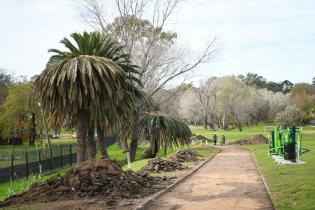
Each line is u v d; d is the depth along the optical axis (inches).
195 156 1256.8
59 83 781.9
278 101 5017.2
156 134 1464.1
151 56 1486.2
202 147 1908.2
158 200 516.1
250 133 3341.5
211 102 4296.3
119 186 542.0
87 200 493.4
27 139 2938.0
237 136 2955.2
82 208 452.1
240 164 1015.0
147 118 1464.1
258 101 4648.1
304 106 4753.9
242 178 725.3
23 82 2625.5
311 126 4333.2
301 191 509.0
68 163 1397.6
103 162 580.7
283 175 675.4
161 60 1503.4
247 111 4192.9
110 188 535.2
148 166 847.7
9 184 959.0
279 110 4985.2
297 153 893.2
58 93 797.2
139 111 1339.8
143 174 690.8
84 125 832.3
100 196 515.8
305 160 900.0
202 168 922.1
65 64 783.7
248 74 7066.9
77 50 866.8
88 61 786.8
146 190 572.1
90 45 867.4
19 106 2431.1
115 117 852.0
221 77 4315.9
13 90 2497.5
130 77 958.4
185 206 477.4
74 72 762.2
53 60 850.1
